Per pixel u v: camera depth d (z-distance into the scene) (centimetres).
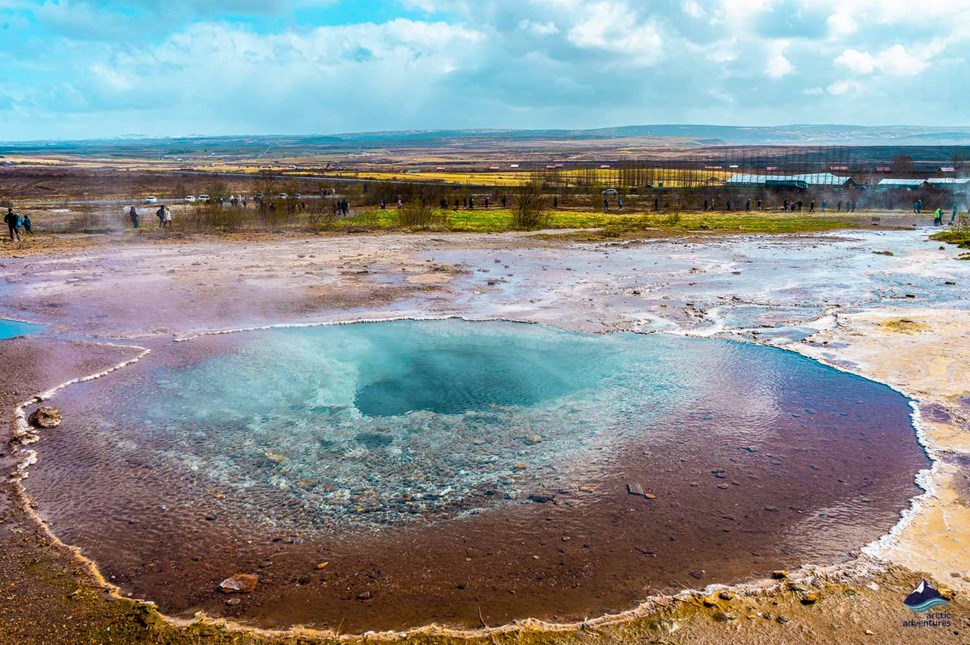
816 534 632
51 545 621
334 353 1202
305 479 748
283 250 2491
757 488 724
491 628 500
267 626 505
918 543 609
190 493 720
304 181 7950
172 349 1222
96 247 2525
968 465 762
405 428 880
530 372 1102
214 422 900
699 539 627
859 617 503
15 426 884
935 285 1827
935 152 19312
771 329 1362
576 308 1550
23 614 516
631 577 567
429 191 5772
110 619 511
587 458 797
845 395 991
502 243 2747
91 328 1359
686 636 486
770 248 2655
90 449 823
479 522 661
